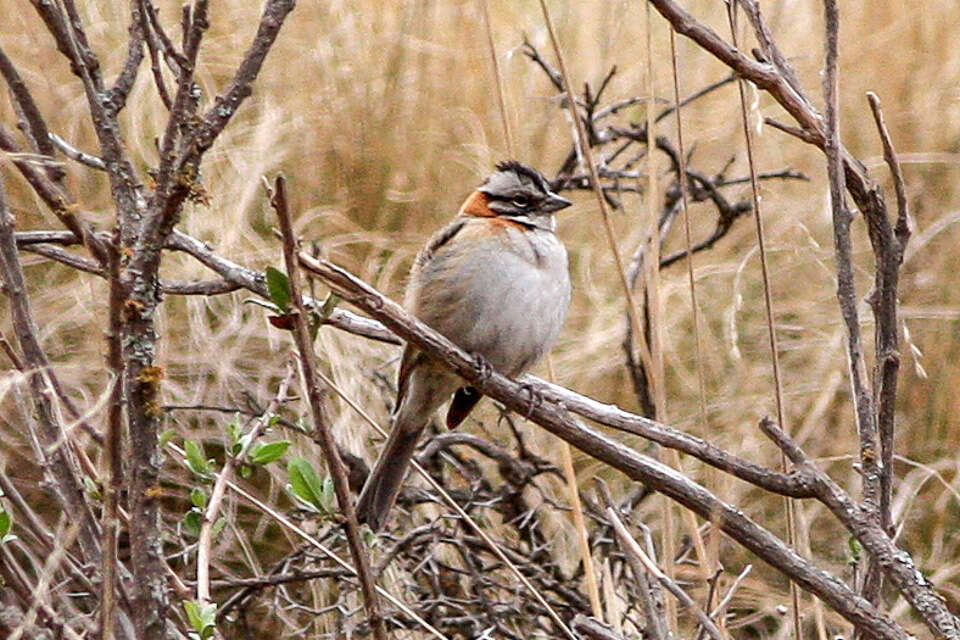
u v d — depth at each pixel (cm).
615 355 1185
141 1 530
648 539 709
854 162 621
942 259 1262
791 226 1307
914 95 1429
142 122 1270
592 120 1211
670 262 1162
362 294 600
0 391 463
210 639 536
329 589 1006
